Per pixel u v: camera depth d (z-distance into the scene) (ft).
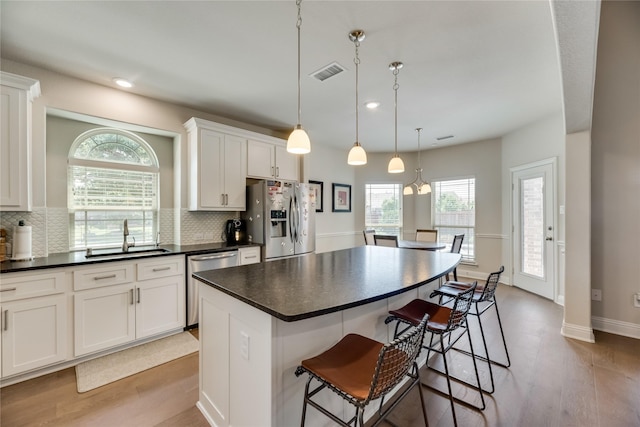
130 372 7.36
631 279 9.57
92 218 10.07
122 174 10.72
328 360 4.35
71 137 9.60
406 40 7.23
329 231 18.72
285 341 4.37
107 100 9.65
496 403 6.21
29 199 7.73
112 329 8.17
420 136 16.21
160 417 5.80
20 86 7.46
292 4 5.96
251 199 12.75
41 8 6.03
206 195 11.27
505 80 9.41
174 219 11.80
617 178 9.73
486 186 17.02
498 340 9.22
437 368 7.64
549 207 13.28
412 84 9.68
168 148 11.77
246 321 4.72
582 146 9.42
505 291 14.67
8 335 6.63
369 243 16.01
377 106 11.61
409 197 20.16
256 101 11.03
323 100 11.00
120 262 8.31
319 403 4.91
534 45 7.45
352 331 5.49
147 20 6.45
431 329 5.41
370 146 18.52
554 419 5.73
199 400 6.13
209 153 11.36
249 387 4.65
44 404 6.14
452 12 6.23
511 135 15.56
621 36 9.55
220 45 7.41
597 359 7.97
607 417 5.76
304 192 13.71
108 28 6.72
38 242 8.35
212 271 6.58
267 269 6.86
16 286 6.72
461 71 8.80
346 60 8.16
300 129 6.73
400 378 3.93
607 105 9.82
